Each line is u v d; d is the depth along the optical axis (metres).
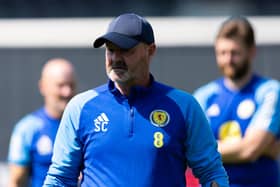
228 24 16.30
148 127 11.46
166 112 11.54
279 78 27.69
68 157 11.74
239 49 16.08
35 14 28.75
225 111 16.36
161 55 27.88
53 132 19.00
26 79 27.92
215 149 11.91
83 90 27.78
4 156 27.31
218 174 11.84
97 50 27.97
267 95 16.16
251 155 15.95
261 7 29.33
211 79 27.66
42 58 28.03
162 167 11.40
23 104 27.81
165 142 11.41
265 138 15.98
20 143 19.06
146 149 11.38
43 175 18.94
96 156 11.51
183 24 28.58
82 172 11.83
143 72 11.64
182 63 27.77
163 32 28.34
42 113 19.17
